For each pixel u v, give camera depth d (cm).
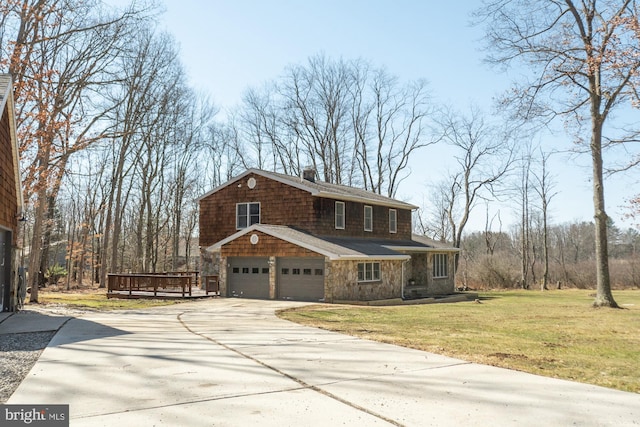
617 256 7150
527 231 4966
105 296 2458
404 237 3203
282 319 1390
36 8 1934
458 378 662
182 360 762
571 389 611
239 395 568
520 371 713
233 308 1753
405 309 1833
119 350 847
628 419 496
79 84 2186
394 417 495
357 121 4478
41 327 1149
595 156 1997
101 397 558
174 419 483
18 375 671
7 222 1436
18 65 1947
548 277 4681
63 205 5062
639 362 803
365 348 887
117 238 3152
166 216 4709
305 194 2447
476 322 1374
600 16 1891
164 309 1716
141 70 2972
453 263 3456
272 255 2183
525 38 1994
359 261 2247
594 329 1236
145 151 3934
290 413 504
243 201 2650
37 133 1977
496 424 477
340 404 536
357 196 2698
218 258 2692
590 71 1895
